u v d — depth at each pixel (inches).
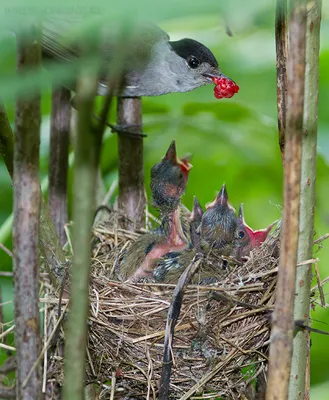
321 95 456.8
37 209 159.0
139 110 316.2
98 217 335.9
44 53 267.6
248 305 235.8
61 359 229.9
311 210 194.2
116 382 245.3
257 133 421.7
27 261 159.5
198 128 417.7
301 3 131.8
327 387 355.6
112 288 256.1
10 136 207.2
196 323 241.1
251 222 438.6
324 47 424.2
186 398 231.1
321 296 239.0
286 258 143.4
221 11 79.1
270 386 148.8
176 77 392.5
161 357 242.1
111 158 394.9
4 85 79.7
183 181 305.0
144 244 295.6
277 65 201.5
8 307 335.0
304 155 191.6
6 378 226.8
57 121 305.4
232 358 237.9
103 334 240.8
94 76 105.6
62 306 231.6
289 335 146.8
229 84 394.9
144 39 372.5
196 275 267.4
